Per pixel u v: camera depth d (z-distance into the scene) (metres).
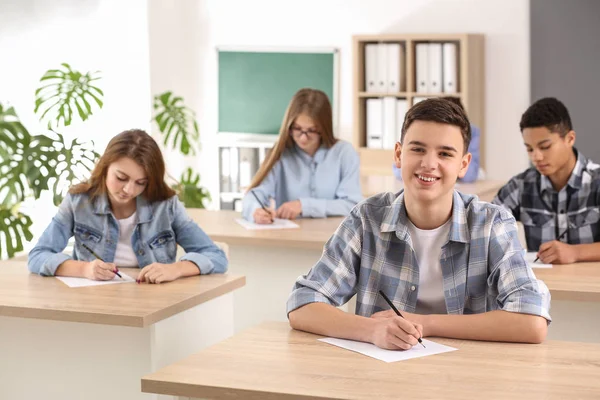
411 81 6.99
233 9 7.66
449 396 1.91
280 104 7.59
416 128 2.32
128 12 6.95
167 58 7.49
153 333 2.80
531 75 6.93
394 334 2.25
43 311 2.80
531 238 3.84
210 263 3.29
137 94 7.14
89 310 2.76
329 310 2.41
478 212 2.45
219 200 7.62
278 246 4.09
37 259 3.31
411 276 2.48
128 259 3.44
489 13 7.03
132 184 3.29
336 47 7.41
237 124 7.71
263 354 2.23
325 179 4.64
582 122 6.84
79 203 3.44
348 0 7.37
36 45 5.91
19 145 5.25
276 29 7.57
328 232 4.19
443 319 2.36
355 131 7.16
